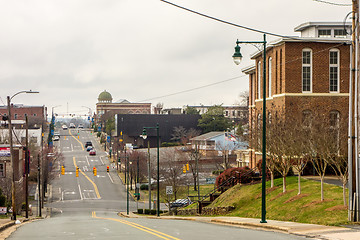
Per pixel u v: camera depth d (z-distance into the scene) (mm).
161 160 103312
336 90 45406
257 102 54719
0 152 62156
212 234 18953
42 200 75562
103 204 82438
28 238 18484
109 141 159500
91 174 116062
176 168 89750
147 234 19188
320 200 27531
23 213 62031
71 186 102062
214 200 42719
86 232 20891
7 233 21656
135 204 83000
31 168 93938
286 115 38969
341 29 48250
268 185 38438
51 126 162875
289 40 44469
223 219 28359
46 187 94500
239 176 42906
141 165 99500
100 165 129875
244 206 35406
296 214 26344
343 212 23625
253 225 23375
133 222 29625
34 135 124625
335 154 27703
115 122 168000
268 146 36031
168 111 190750
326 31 48375
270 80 50062
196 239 16938
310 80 45094
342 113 45031
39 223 32062
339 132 30328
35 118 172000
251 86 61469
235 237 17609
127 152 121688
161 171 89250
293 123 34250
